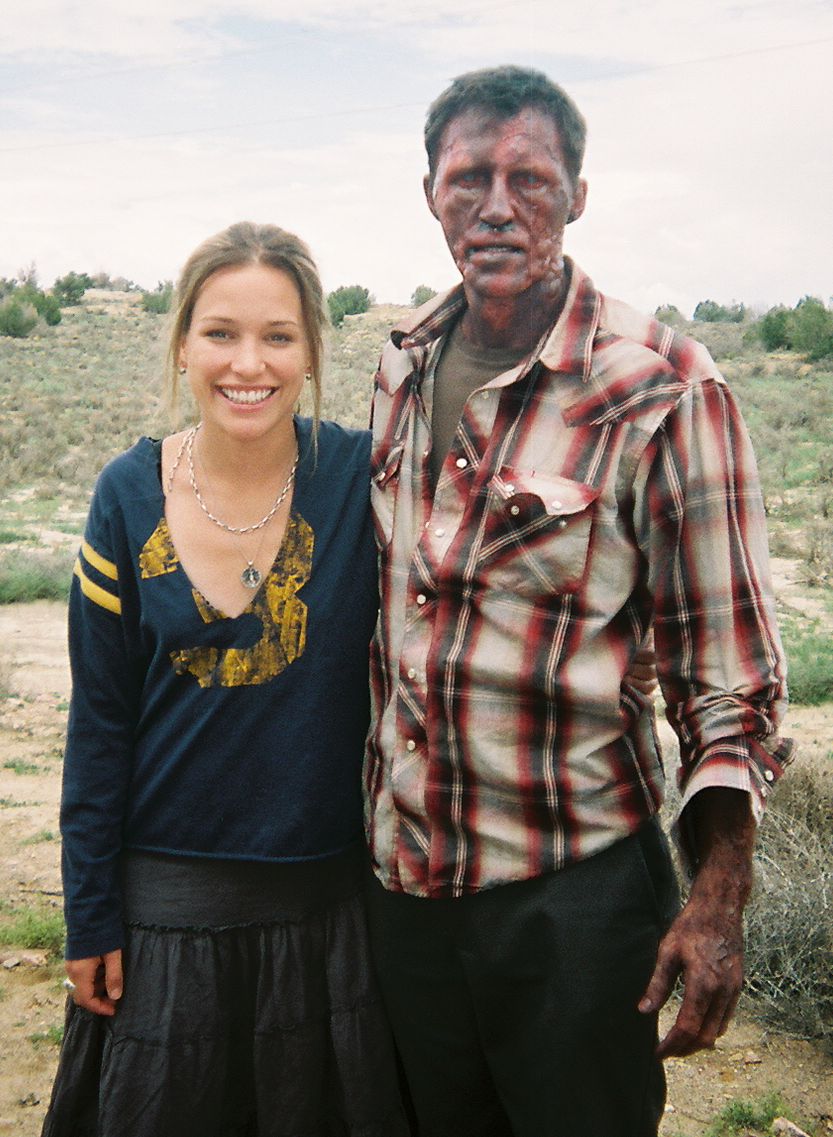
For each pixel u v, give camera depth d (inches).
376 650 86.2
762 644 76.4
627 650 80.0
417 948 84.8
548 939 79.4
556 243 81.7
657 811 83.2
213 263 83.1
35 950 174.4
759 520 78.2
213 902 85.3
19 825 222.2
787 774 214.7
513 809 79.4
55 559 503.8
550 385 79.4
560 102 81.0
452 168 81.5
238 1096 88.6
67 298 2743.6
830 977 163.6
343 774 87.4
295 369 84.4
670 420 76.8
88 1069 88.4
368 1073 88.1
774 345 1754.4
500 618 78.3
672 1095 141.9
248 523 85.6
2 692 317.7
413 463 84.6
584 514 77.1
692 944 75.6
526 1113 81.8
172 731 85.5
